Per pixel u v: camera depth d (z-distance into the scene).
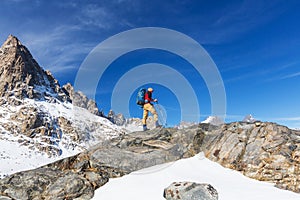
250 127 13.15
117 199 9.17
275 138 12.11
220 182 10.17
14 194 9.41
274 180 10.38
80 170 11.05
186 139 12.82
